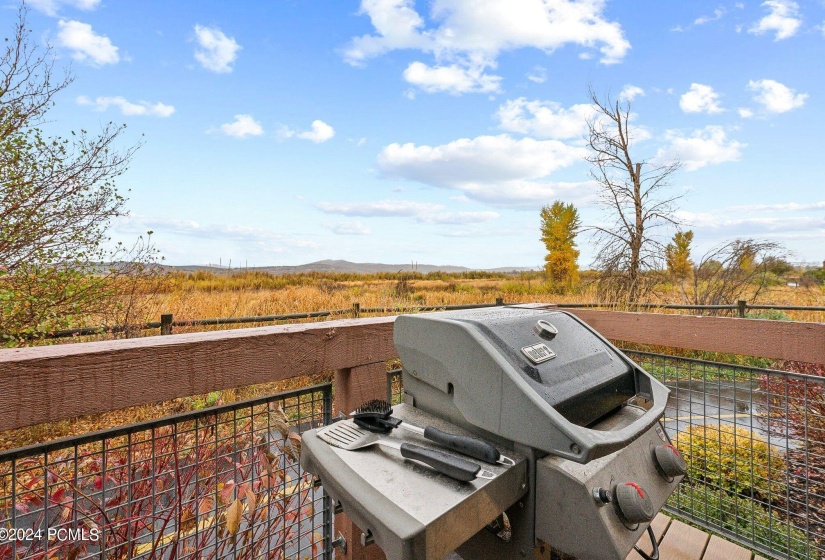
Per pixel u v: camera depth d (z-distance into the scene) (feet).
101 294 14.66
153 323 15.47
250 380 3.36
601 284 35.40
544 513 2.51
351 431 3.04
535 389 2.50
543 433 2.33
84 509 3.75
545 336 3.12
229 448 4.39
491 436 2.74
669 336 5.41
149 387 2.80
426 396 3.25
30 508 3.80
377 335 4.36
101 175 15.21
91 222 14.89
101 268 14.98
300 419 4.12
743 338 4.77
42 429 9.26
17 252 13.38
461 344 2.84
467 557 3.01
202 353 3.07
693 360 5.41
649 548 5.07
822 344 4.19
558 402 2.52
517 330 3.00
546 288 48.26
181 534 3.77
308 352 3.78
